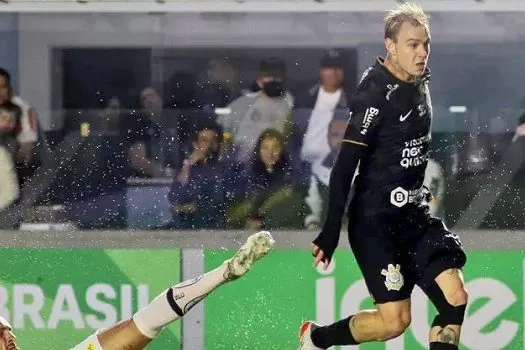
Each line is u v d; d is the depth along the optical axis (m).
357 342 17.06
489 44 20.06
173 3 20.12
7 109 20.44
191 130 20.45
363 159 16.73
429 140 16.86
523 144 20.11
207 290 15.34
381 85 16.34
